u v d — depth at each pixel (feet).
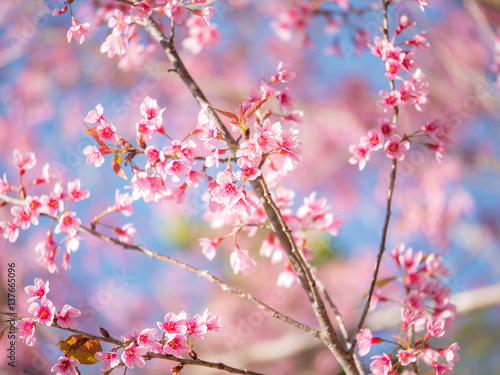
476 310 22.94
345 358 9.15
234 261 9.70
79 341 8.17
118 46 10.35
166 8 9.56
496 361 25.40
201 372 22.44
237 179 8.14
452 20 29.60
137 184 8.50
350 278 29.30
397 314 20.48
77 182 9.45
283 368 24.62
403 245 10.88
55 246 9.49
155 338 8.18
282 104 10.30
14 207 9.21
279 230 9.32
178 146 8.54
